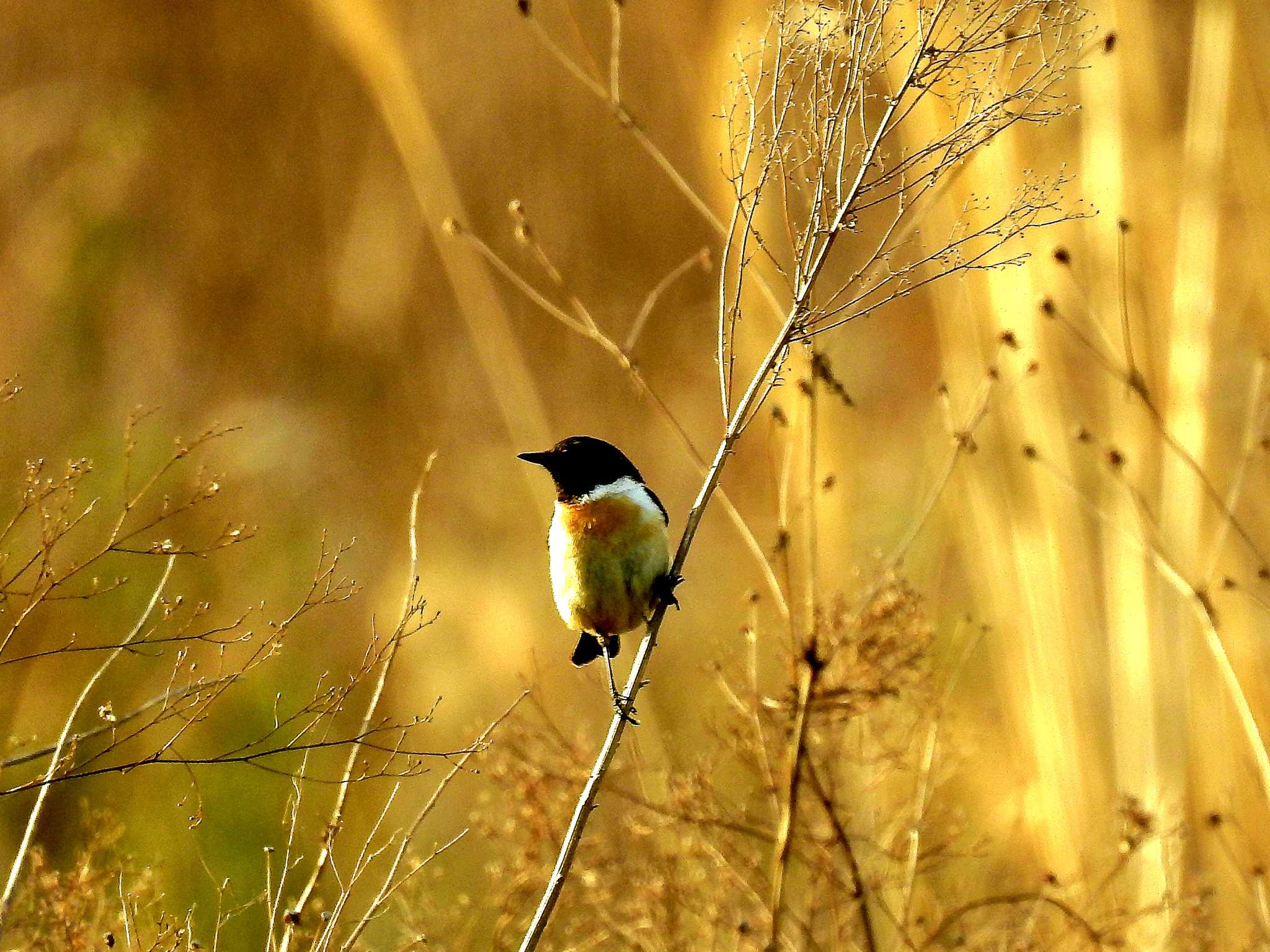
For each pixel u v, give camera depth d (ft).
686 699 44.86
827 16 25.75
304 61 66.74
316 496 55.72
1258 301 43.24
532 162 66.90
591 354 63.77
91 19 66.08
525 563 53.31
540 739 33.71
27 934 26.35
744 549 54.13
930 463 41.78
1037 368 33.99
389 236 63.67
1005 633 38.45
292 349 61.36
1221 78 42.78
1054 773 36.83
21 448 46.60
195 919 33.45
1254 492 42.50
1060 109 29.25
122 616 40.09
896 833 34.42
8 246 55.11
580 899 31.81
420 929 30.30
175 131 64.59
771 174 29.48
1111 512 39.73
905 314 60.70
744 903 34.30
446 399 61.36
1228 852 34.06
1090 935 30.48
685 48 58.75
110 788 36.70
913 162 26.30
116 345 54.75
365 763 28.89
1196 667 38.17
